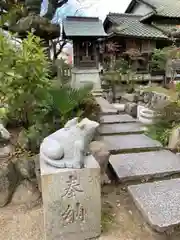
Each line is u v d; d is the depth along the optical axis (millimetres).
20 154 2314
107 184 2381
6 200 2092
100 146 2443
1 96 2316
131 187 2193
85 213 1643
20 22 4016
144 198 2010
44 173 1521
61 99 2418
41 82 2402
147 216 1779
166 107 3338
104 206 2068
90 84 3232
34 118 2537
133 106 4602
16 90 2281
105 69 7438
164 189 2150
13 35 2586
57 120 2562
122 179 2299
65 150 1624
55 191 1553
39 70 2326
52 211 1576
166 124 3312
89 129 1601
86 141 1609
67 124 1736
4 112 2332
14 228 1825
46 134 2441
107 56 7730
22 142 2424
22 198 2146
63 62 5016
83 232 1670
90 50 6324
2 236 1742
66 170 1552
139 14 9625
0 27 2967
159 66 6719
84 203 1624
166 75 6777
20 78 2229
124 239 1688
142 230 1779
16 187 2188
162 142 3148
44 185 1528
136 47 7875
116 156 2781
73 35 5793
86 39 6082
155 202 1947
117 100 6129
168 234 1705
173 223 1687
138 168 2479
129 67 7203
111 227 1812
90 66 6316
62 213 1597
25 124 2686
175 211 1826
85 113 3332
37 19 4090
